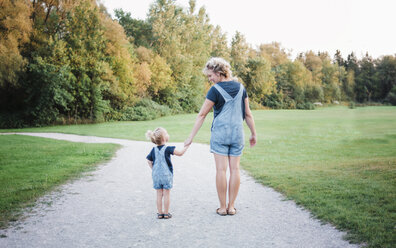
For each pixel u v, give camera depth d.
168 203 3.70
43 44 31.50
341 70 87.69
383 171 5.74
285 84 77.19
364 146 11.47
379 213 3.40
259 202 4.25
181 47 52.22
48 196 4.87
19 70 28.64
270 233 3.06
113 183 5.90
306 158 8.86
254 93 70.50
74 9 34.34
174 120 36.47
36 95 30.80
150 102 43.72
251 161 8.34
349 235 2.85
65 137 18.22
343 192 4.38
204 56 58.75
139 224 3.47
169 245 2.85
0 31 28.70
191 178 6.26
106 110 35.22
